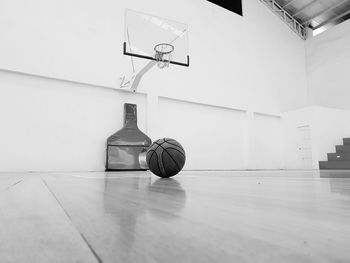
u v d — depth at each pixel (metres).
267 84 7.57
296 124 7.21
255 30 7.65
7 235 0.18
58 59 4.80
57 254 0.13
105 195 0.52
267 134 7.43
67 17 5.00
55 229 0.20
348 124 7.34
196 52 6.46
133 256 0.12
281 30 8.24
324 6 7.80
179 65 6.04
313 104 8.26
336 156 6.55
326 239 0.16
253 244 0.14
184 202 0.37
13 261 0.12
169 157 1.61
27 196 0.51
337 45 7.76
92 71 5.10
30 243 0.16
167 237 0.17
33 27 4.64
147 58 5.18
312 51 8.43
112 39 5.39
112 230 0.19
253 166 6.85
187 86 6.17
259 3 7.93
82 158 4.85
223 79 6.77
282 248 0.13
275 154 7.45
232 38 7.14
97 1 5.35
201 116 6.34
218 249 0.13
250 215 0.25
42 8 4.77
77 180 1.38
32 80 4.59
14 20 4.50
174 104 6.02
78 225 0.22
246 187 0.73
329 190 0.60
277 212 0.27
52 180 1.39
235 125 6.84
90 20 5.22
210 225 0.20
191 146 6.09
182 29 5.67
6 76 4.40
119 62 5.39
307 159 6.91
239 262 0.11
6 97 4.36
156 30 5.39
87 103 5.03
